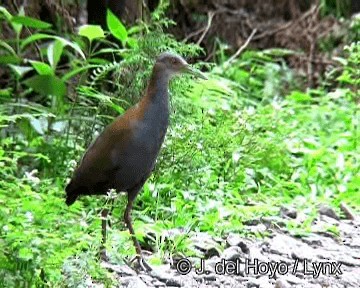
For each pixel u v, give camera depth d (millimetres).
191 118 14039
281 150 15055
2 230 9633
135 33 15305
